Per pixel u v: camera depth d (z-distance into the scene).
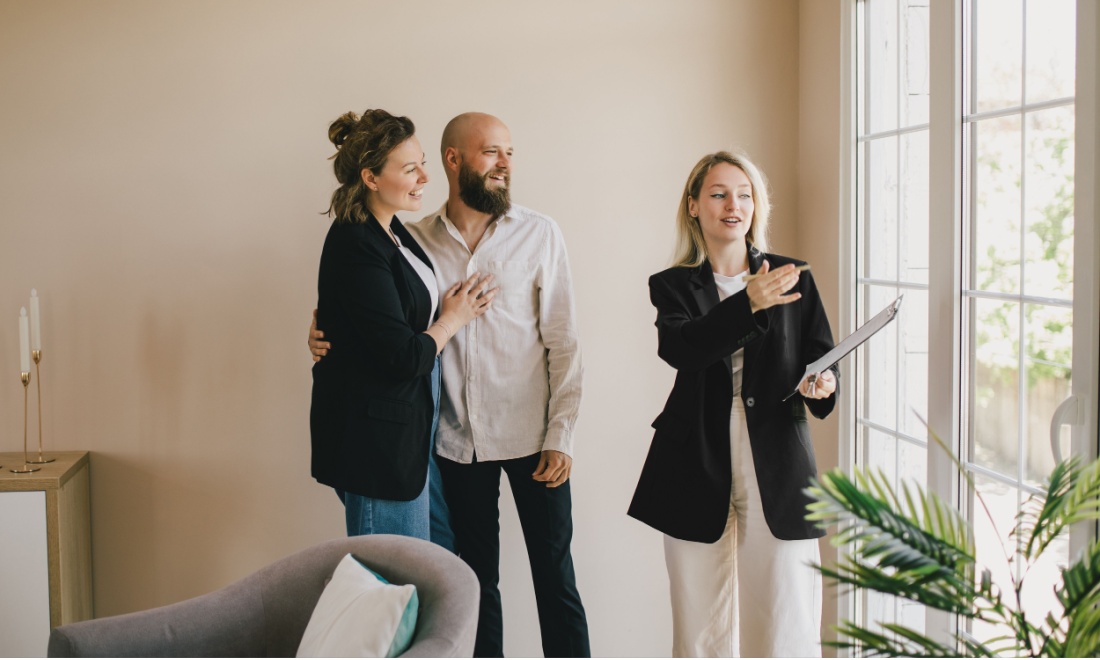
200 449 3.36
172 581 3.37
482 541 3.09
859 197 3.14
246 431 3.38
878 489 1.49
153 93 3.27
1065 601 1.41
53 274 3.27
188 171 3.30
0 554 2.95
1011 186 2.34
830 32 3.26
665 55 3.47
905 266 2.87
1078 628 1.35
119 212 3.28
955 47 2.53
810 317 2.54
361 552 2.29
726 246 2.57
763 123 3.52
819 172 3.37
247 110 3.31
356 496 2.73
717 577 2.54
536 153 3.43
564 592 3.08
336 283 2.73
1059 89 2.16
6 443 3.27
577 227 3.46
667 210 3.49
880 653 1.39
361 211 2.75
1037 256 2.24
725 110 3.50
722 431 2.47
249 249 3.34
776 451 2.45
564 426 3.02
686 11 3.47
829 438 3.29
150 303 3.31
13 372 3.27
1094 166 2.03
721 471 2.47
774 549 2.46
